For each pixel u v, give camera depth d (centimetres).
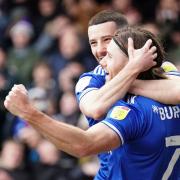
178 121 817
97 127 777
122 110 791
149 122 799
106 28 930
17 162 1541
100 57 937
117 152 812
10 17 2227
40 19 2203
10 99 758
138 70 811
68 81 1814
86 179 1533
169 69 897
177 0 2159
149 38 827
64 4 2211
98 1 2153
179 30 2064
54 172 1529
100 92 828
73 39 2008
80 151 763
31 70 2006
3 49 2117
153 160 805
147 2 2172
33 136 1566
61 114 1725
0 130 1767
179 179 834
